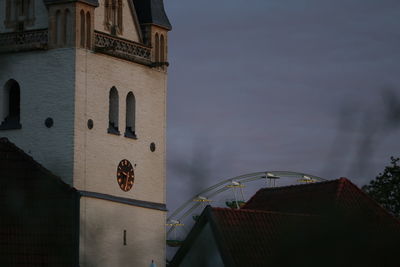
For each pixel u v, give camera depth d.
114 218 137.38
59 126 134.88
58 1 135.12
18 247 131.12
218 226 115.06
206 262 115.31
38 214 133.12
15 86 137.50
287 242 107.75
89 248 134.50
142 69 142.00
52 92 135.25
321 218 107.94
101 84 137.00
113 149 138.12
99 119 136.75
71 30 134.75
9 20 138.00
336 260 104.88
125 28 141.12
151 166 142.62
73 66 134.50
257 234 116.06
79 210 133.50
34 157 135.62
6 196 133.25
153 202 142.62
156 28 143.25
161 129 144.12
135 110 141.12
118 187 138.50
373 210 119.81
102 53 137.00
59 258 132.25
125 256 138.50
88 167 135.50
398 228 111.12
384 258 105.12
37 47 135.38
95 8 137.00
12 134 136.75
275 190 129.62
